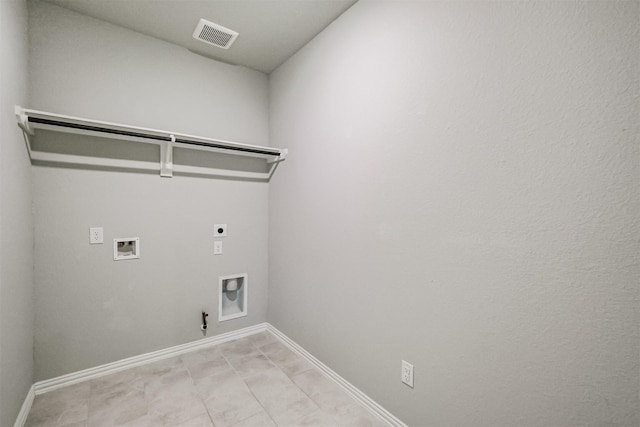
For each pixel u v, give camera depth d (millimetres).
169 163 2209
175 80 2273
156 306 2232
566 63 944
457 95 1252
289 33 2104
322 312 2090
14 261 1453
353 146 1805
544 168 1002
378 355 1655
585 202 917
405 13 1466
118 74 2045
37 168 1778
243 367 2150
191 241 2377
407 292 1492
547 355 1009
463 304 1253
